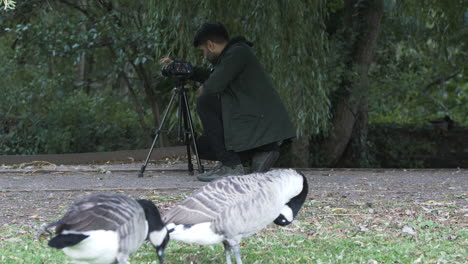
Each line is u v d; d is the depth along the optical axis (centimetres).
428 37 1805
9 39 1841
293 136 859
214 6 1178
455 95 2272
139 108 1703
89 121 1712
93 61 2020
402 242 579
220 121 879
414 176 1053
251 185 461
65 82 1702
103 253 385
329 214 711
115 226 387
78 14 1678
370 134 1875
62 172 1069
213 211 446
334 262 511
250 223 458
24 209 739
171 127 1370
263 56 1180
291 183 488
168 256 532
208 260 520
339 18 1689
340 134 1686
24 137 1612
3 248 546
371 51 1639
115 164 1267
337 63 1577
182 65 937
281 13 1154
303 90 1201
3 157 1270
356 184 942
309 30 1198
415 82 2006
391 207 754
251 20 1179
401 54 1967
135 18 1570
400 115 2127
